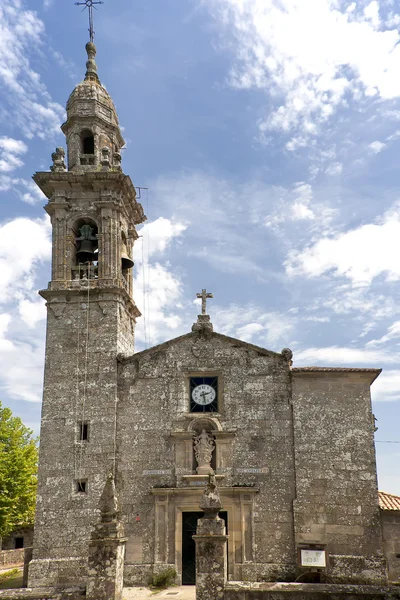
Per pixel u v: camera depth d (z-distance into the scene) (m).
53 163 32.41
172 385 28.94
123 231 33.12
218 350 29.38
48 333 30.00
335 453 27.14
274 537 26.19
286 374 28.61
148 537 26.72
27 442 45.94
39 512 27.14
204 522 18.73
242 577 25.62
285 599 17.88
